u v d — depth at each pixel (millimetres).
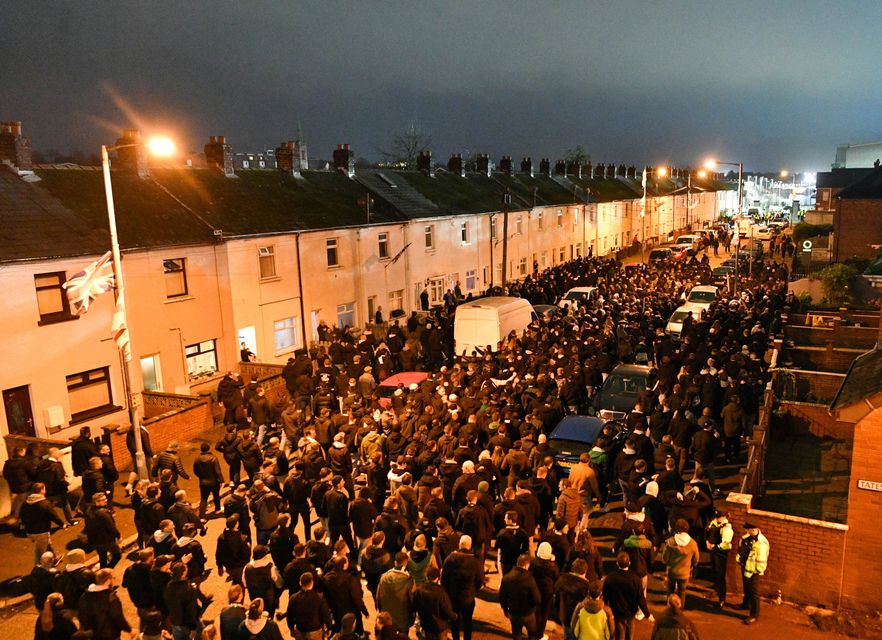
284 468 15305
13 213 20250
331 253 30562
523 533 9805
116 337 15172
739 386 16312
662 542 11500
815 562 10508
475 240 41531
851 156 83812
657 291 32531
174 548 9617
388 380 20078
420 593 8422
